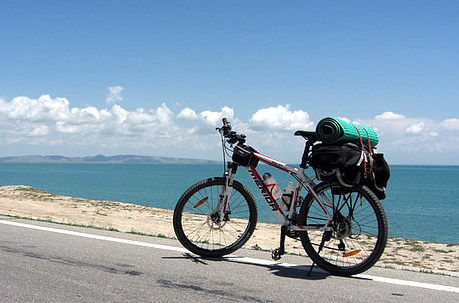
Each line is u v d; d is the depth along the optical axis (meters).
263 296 3.29
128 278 3.64
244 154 4.50
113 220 9.88
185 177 134.12
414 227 22.36
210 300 3.14
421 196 62.53
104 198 35.72
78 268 3.91
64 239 5.29
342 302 3.20
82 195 40.16
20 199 13.62
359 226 4.07
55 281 3.48
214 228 4.73
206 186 4.66
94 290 3.27
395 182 137.25
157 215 11.64
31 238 5.30
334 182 4.08
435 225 23.36
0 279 3.49
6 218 7.10
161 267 4.07
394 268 4.61
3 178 107.25
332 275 4.03
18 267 3.88
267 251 5.21
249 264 4.36
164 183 82.75
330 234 4.09
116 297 3.12
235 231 6.16
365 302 3.21
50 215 9.85
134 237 5.63
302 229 4.18
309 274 3.97
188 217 4.86
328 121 3.95
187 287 3.45
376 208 3.92
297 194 4.30
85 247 4.84
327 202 4.17
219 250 4.65
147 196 39.91
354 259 4.36
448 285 3.79
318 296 3.33
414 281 3.89
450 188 93.75
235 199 4.70
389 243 8.60
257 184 4.51
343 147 3.87
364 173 3.87
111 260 4.27
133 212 12.04
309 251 4.16
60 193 42.91
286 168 4.35
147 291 3.30
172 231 8.51
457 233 19.59
